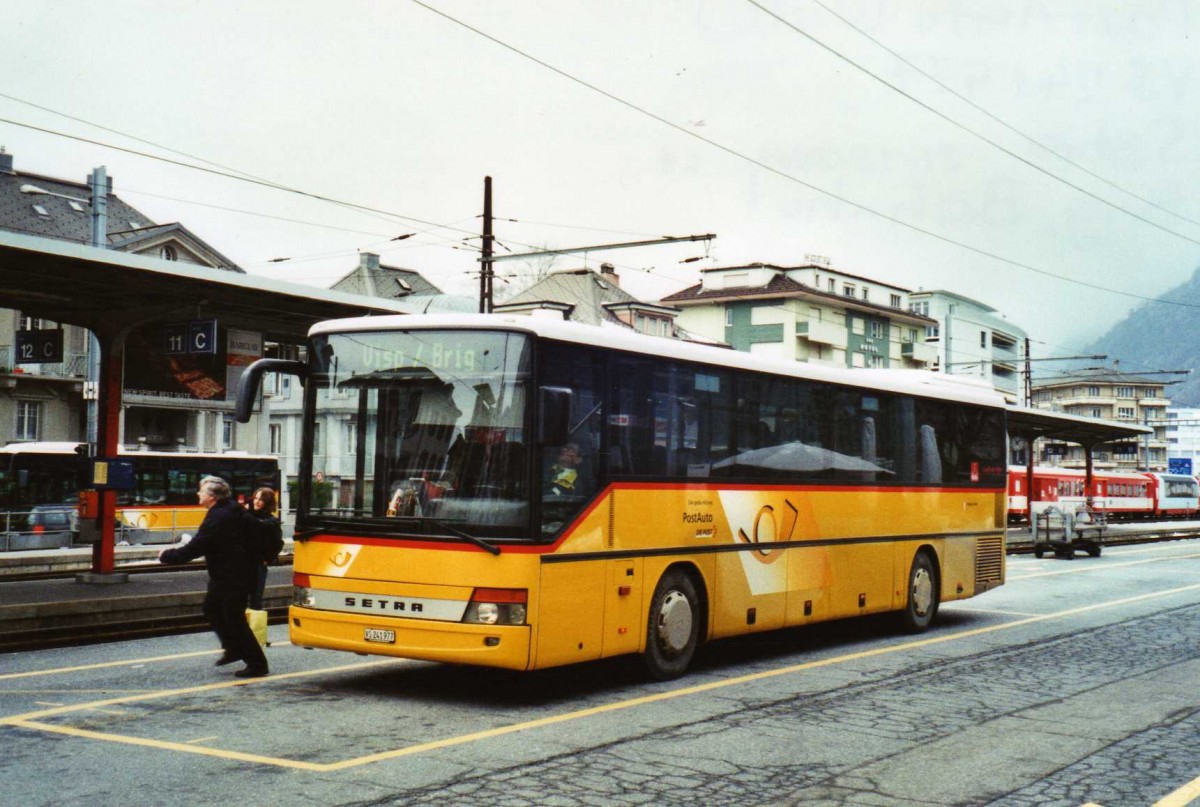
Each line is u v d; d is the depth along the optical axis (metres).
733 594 11.50
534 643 8.98
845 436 13.58
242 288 15.23
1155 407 142.88
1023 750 8.02
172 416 49.44
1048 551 37.97
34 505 34.72
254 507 12.72
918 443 15.14
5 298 15.75
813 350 75.88
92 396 28.14
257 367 9.66
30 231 44.94
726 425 11.52
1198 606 18.52
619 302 64.81
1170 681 11.09
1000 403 17.50
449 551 9.06
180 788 6.53
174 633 14.12
